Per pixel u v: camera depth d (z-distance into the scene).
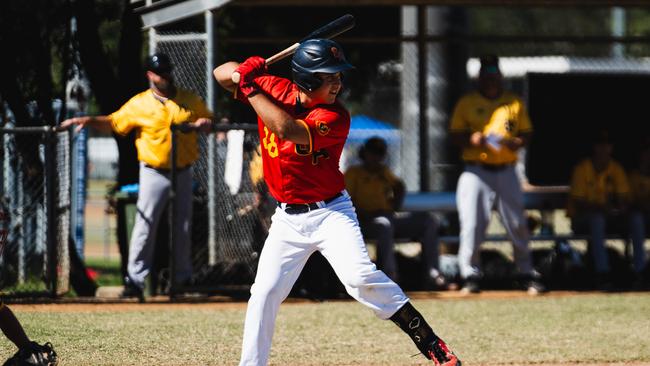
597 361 21.42
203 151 34.47
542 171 40.84
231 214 33.06
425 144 41.56
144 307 29.16
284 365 20.56
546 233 42.09
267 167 16.86
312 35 16.95
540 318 27.62
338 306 29.70
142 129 29.88
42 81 33.25
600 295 33.25
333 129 16.25
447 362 17.45
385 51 46.16
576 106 41.09
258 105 16.06
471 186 33.00
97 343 22.27
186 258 30.95
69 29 33.25
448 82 45.16
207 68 32.84
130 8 33.56
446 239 36.16
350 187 33.53
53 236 30.77
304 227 16.75
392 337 24.08
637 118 41.72
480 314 28.36
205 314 27.56
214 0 31.80
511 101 32.91
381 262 33.12
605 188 36.25
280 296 17.00
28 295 30.69
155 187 29.98
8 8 32.03
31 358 16.91
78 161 38.47
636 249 36.81
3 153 33.19
